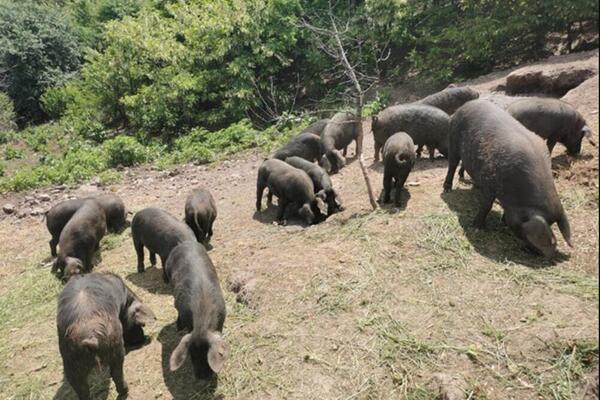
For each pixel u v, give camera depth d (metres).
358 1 18.44
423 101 10.70
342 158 9.69
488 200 6.10
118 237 8.83
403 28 16.98
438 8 16.55
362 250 6.21
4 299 7.27
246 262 6.82
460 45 15.07
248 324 5.51
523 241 5.70
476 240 6.02
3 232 10.23
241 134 14.95
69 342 4.60
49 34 26.11
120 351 4.86
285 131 14.77
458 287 5.28
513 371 4.20
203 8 19.97
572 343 4.26
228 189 10.89
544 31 10.66
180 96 17.97
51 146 20.11
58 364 5.62
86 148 17.72
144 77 20.23
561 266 5.35
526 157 5.75
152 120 18.34
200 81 17.84
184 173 12.97
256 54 17.77
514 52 13.80
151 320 5.52
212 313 4.85
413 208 7.05
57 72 25.67
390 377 4.45
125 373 5.24
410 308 5.14
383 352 4.69
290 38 17.45
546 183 5.65
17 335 6.28
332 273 5.90
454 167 7.24
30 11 26.66
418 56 16.34
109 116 21.61
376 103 14.81
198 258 5.55
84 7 31.64
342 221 7.31
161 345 5.61
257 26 17.61
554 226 6.09
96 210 8.00
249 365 4.93
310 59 17.50
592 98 9.17
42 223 10.57
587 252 5.48
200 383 4.88
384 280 5.61
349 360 4.71
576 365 4.11
